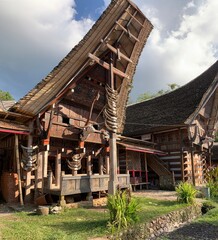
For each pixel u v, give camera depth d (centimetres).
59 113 993
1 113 836
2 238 446
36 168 879
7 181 909
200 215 923
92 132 1046
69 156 1045
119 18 948
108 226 545
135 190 1440
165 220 725
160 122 1734
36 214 688
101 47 973
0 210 756
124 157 1520
